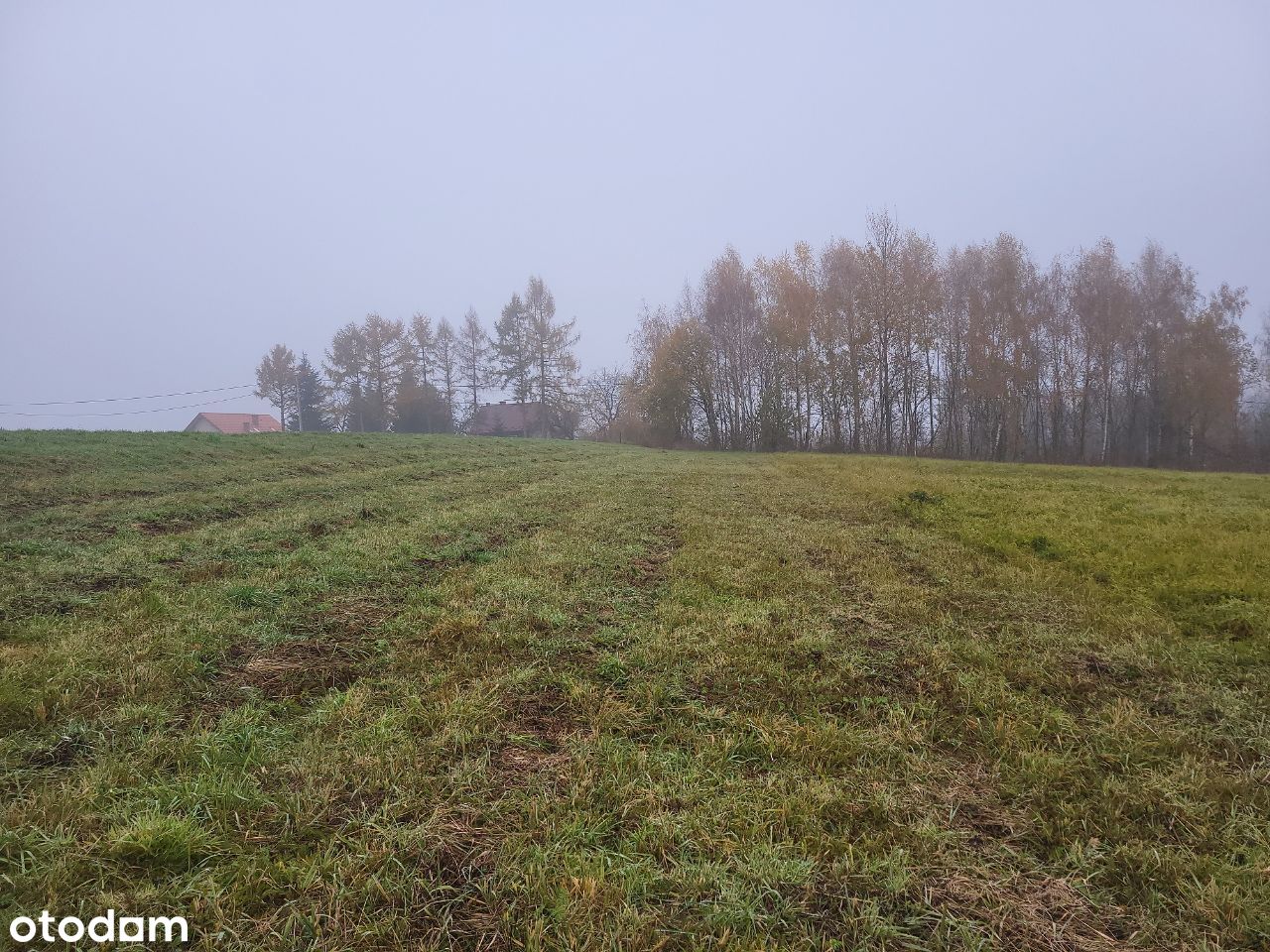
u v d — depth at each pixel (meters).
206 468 15.24
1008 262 45.47
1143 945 2.41
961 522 11.04
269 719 3.75
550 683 4.42
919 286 45.25
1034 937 2.43
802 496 14.82
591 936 2.31
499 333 71.19
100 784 3.04
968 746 3.79
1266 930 2.45
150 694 3.90
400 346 69.56
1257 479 24.22
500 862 2.67
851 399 49.75
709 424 54.50
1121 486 17.80
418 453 23.55
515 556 7.81
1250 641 5.43
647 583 7.00
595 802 3.11
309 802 2.98
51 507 9.83
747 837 2.88
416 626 5.32
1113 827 3.03
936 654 5.03
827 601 6.39
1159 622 5.92
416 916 2.42
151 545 7.59
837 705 4.26
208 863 2.65
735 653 4.96
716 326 55.72
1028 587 7.08
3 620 4.96
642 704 4.17
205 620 5.11
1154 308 48.50
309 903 2.44
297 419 83.44
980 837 2.99
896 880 2.62
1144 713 4.21
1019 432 51.00
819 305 48.41
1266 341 52.72
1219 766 3.61
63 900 2.39
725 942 2.33
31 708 3.61
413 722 3.77
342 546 7.83
